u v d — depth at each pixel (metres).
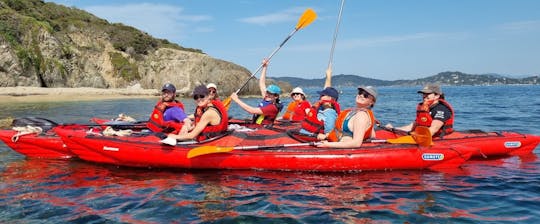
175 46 52.41
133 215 4.36
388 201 4.85
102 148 6.51
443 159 6.30
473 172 6.21
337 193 5.15
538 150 7.92
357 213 4.44
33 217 4.29
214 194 5.10
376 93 6.05
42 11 45.38
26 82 32.34
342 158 6.09
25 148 7.16
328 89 6.95
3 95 27.53
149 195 5.05
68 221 4.18
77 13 50.59
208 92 6.53
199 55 41.81
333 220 4.22
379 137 7.15
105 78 41.78
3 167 6.51
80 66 39.28
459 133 7.41
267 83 39.84
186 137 6.37
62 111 18.05
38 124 7.70
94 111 18.47
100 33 45.25
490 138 7.27
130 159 6.38
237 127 7.78
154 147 6.33
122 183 5.61
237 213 4.42
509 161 7.02
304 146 6.36
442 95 7.21
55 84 35.38
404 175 6.01
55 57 36.38
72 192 5.18
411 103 28.77
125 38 46.69
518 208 4.60
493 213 4.45
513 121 13.79
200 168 6.32
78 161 6.96
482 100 31.12
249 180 5.75
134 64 44.19
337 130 6.36
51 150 7.14
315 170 6.14
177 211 4.48
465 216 4.36
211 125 6.50
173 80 40.09
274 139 6.55
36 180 5.74
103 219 4.23
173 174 6.12
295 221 4.19
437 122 7.04
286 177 5.90
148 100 28.56
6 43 31.25
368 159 6.11
